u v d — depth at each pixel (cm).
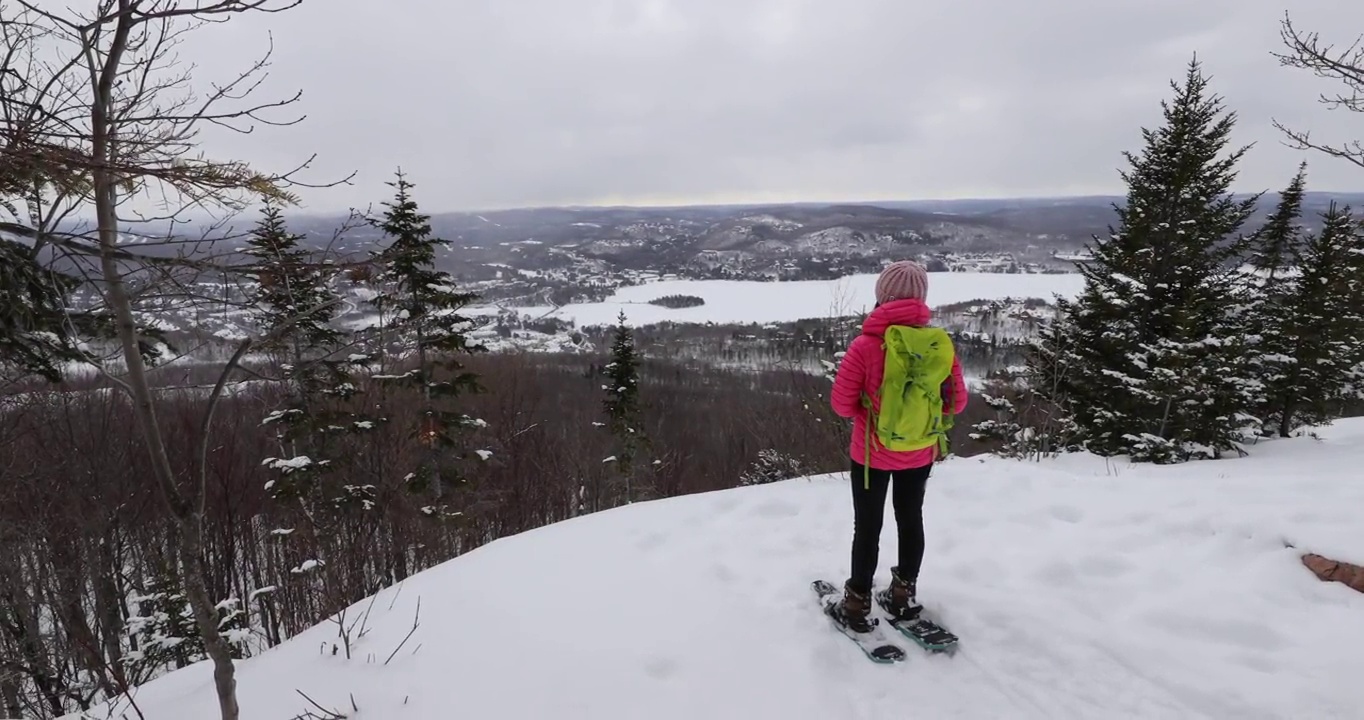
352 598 1032
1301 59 524
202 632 240
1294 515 338
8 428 897
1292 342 1217
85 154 201
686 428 2512
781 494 461
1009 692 250
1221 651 262
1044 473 472
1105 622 287
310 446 1223
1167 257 1103
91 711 326
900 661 269
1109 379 1077
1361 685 232
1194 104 1114
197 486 243
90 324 274
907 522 288
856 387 280
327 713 259
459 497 1491
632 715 246
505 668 277
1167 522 360
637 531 416
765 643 285
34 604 817
